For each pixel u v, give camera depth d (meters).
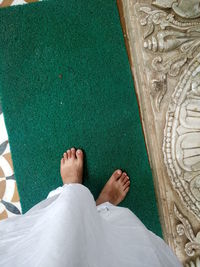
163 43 1.15
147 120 1.20
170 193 1.20
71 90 1.26
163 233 1.27
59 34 1.26
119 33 1.26
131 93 1.26
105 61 1.26
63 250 0.50
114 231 0.82
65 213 0.60
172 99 1.17
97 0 1.26
